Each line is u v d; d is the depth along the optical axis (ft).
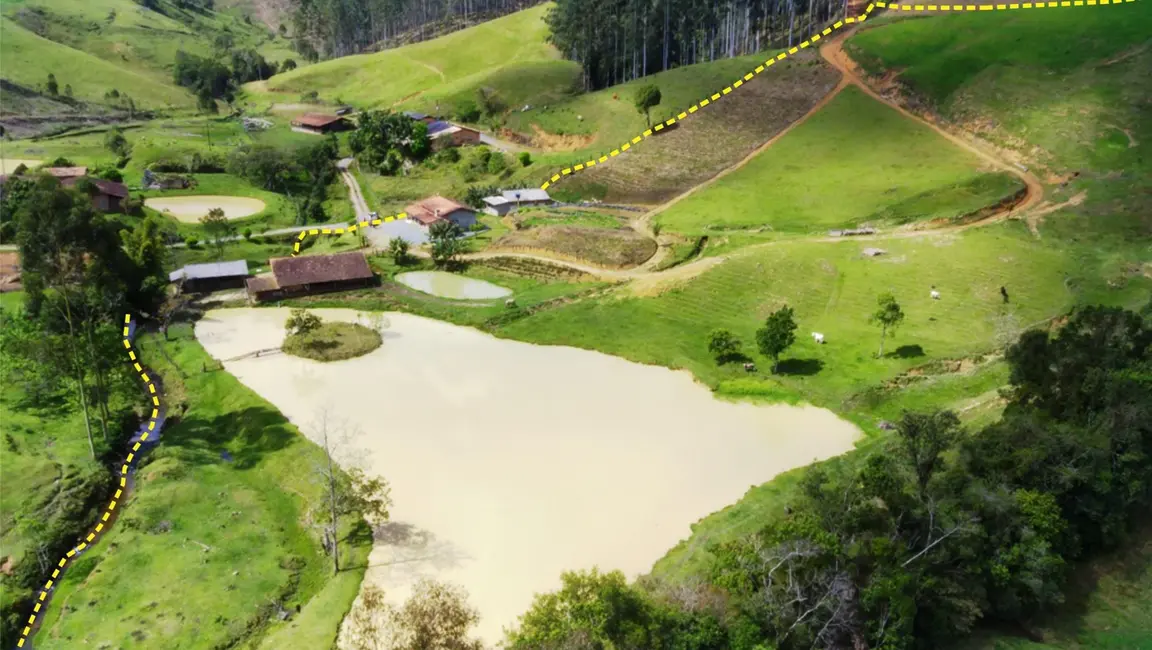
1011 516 142.31
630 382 240.32
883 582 127.65
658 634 123.03
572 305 293.02
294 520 177.58
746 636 121.60
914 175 366.22
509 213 409.90
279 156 498.69
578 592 128.47
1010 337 234.17
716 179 409.69
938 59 447.42
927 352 238.48
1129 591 150.20
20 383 226.38
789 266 296.10
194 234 383.45
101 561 163.53
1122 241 286.05
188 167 496.64
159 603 150.30
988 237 298.97
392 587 153.28
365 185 492.95
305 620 145.38
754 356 250.16
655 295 293.23
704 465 195.42
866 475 147.43
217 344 269.85
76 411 217.97
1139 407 158.51
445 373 247.29
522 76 605.73
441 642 125.49
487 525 171.94
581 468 193.67
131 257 295.89
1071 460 153.17
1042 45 424.87
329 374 246.47
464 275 339.36
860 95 456.86
